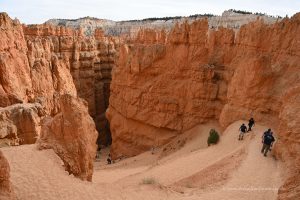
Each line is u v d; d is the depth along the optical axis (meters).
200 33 39.25
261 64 28.39
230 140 26.98
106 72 72.88
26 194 13.47
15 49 34.31
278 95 27.17
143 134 44.03
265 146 20.36
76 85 63.22
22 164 15.51
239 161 20.27
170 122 40.97
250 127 26.61
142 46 44.75
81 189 15.02
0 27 32.25
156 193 16.84
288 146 18.12
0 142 23.59
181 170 23.95
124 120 46.69
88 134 18.52
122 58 47.62
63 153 17.12
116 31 171.25
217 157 24.59
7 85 30.11
